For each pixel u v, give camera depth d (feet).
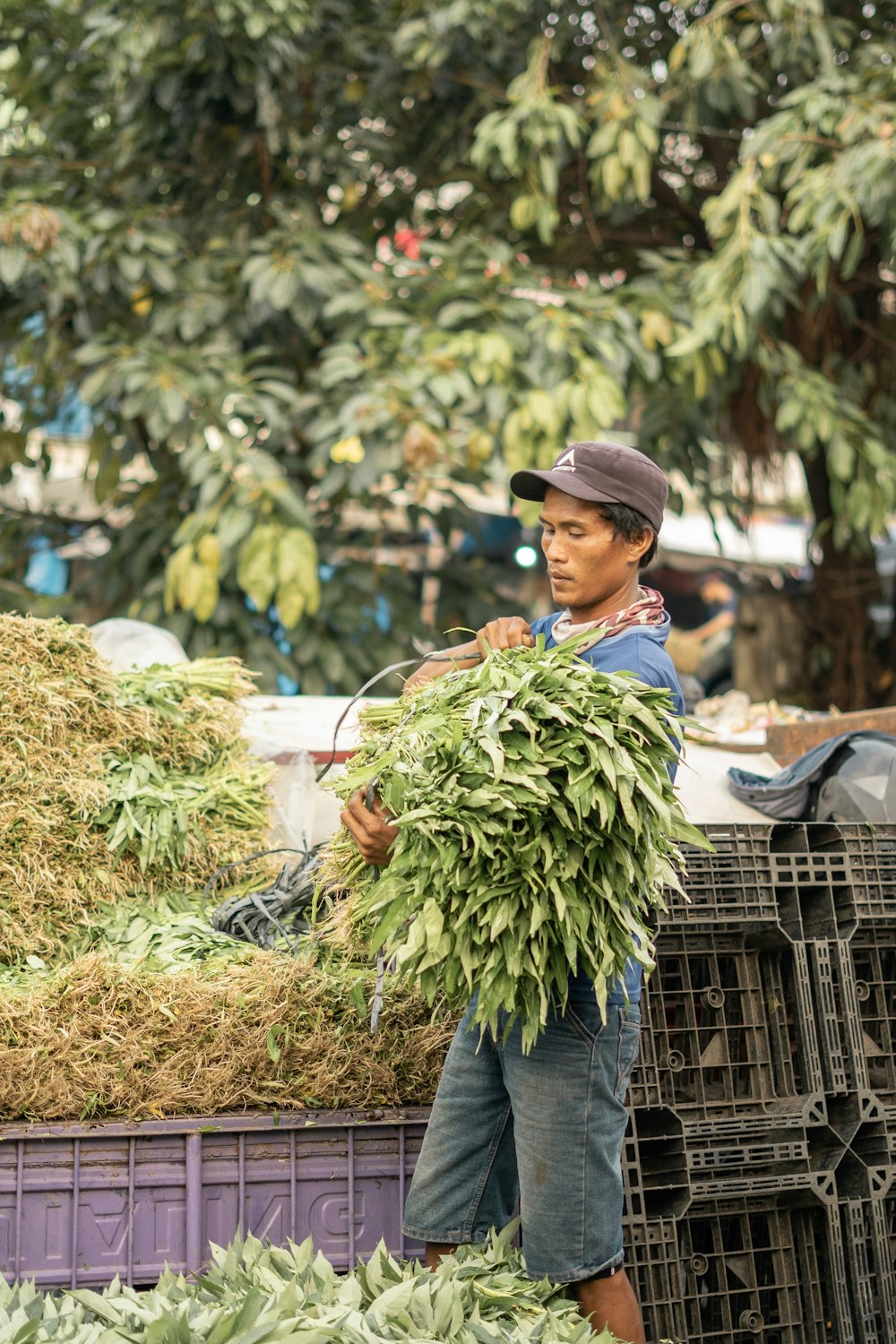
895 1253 7.67
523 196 17.54
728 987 7.68
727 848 7.56
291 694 17.88
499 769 5.49
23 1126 6.65
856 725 11.48
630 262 21.34
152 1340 5.13
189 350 16.83
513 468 15.96
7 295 18.30
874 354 21.27
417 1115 7.12
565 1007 5.87
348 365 16.37
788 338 20.56
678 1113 7.23
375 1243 7.00
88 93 18.61
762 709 14.67
